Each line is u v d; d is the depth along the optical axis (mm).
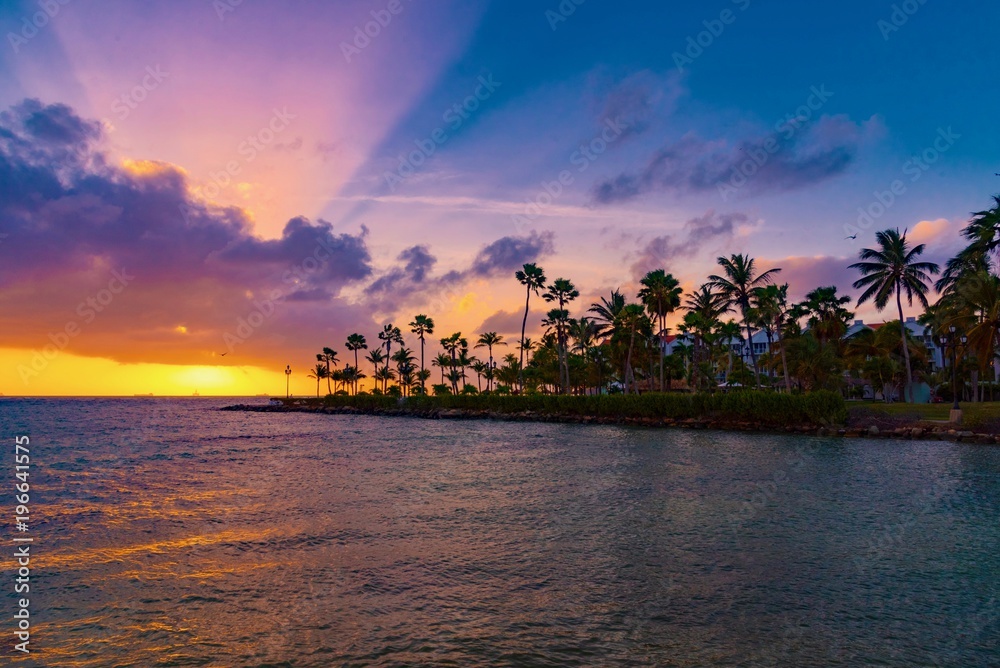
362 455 36188
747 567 12195
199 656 8414
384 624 9445
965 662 8039
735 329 81375
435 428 64062
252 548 14141
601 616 9688
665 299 70500
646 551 13422
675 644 8602
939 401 72062
